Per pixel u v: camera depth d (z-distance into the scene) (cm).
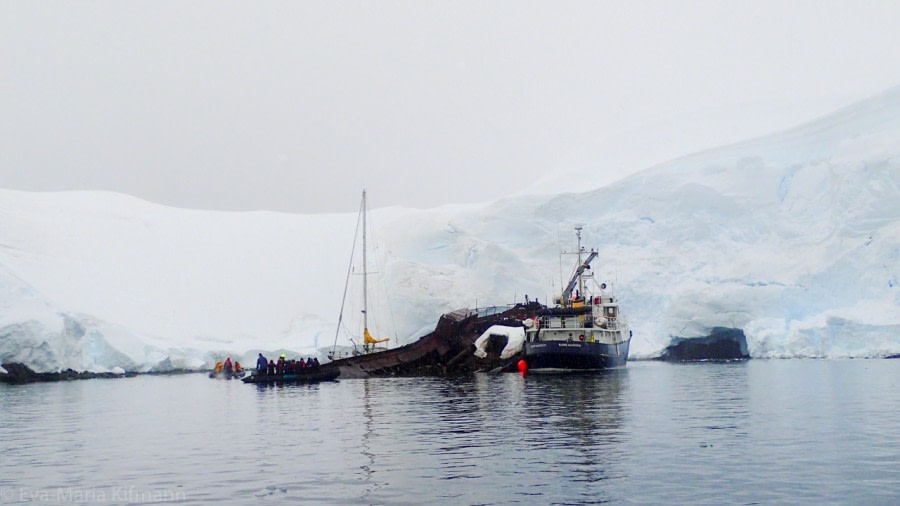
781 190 7669
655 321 7456
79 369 6906
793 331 6612
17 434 2947
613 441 2422
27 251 8769
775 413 3012
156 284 9038
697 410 3158
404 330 7994
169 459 2298
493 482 1889
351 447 2436
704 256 7531
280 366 6016
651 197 8019
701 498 1711
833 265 6800
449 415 3189
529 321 5806
